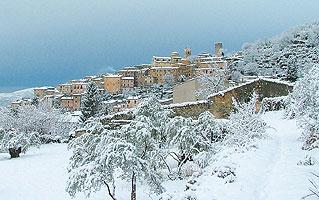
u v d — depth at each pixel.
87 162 14.85
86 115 56.88
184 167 17.34
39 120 42.66
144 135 15.17
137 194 15.72
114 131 15.04
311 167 12.39
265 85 32.66
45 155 29.31
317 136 15.95
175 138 17.53
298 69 57.25
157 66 128.25
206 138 18.20
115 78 122.12
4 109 44.09
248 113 19.09
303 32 87.50
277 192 10.06
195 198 10.22
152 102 17.52
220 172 12.03
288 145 17.11
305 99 16.53
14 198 16.94
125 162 13.84
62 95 121.81
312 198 9.30
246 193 10.27
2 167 24.39
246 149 16.14
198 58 123.38
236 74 70.94
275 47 88.44
